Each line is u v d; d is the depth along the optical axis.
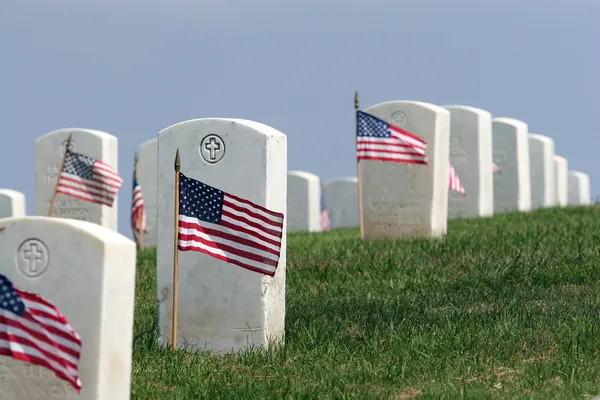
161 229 17.81
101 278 12.52
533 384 14.16
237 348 17.42
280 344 17.14
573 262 22.98
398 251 25.62
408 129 29.53
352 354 16.41
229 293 17.45
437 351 16.06
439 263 23.97
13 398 12.86
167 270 17.81
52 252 12.66
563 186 55.75
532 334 16.61
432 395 13.82
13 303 12.74
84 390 12.62
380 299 20.64
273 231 16.94
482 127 38.62
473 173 38.62
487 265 23.17
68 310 12.62
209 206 16.98
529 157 49.50
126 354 12.99
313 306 20.20
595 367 14.80
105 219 33.94
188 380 15.15
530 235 26.73
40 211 34.34
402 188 29.64
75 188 31.91
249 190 17.14
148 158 39.97
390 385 14.57
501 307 19.09
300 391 14.19
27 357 12.70
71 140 33.97
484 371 14.99
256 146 17.08
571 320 17.56
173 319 17.20
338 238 31.77
